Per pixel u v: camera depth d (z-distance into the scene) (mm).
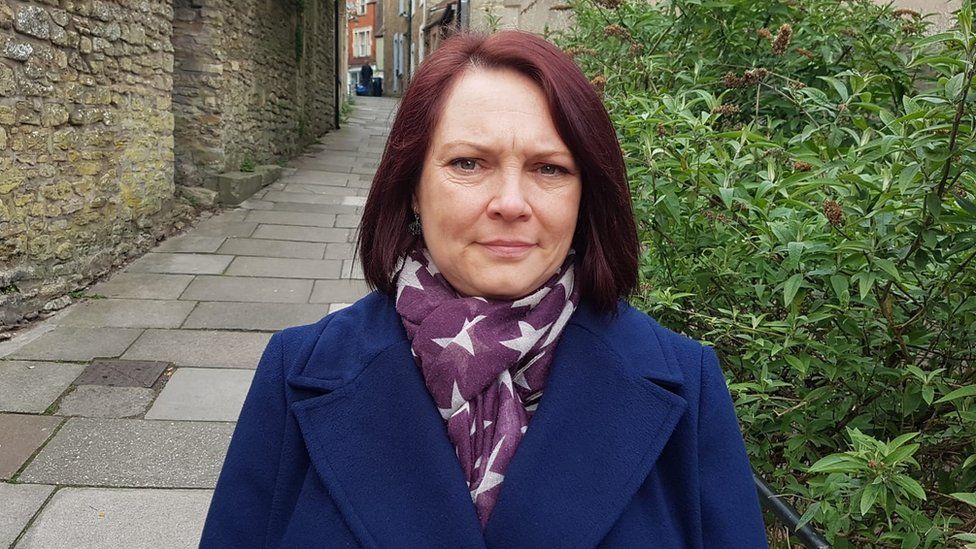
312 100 12773
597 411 1026
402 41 33312
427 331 1022
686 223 1928
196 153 7648
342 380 1069
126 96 5668
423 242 1133
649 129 1917
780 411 1759
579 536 953
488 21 5344
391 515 975
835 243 1616
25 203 4379
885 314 1637
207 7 7430
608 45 3117
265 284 5359
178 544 2578
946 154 1440
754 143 2010
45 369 3807
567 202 1009
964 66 1474
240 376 3900
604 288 1087
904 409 1627
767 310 1897
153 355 4070
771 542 1825
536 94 982
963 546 1456
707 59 2848
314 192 8586
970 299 1555
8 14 4109
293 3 10727
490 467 987
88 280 5070
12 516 2654
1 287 4211
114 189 5508
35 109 4426
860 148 1718
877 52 2926
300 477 1071
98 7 5117
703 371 1110
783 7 2836
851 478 1431
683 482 1037
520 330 1017
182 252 6004
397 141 1051
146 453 3113
